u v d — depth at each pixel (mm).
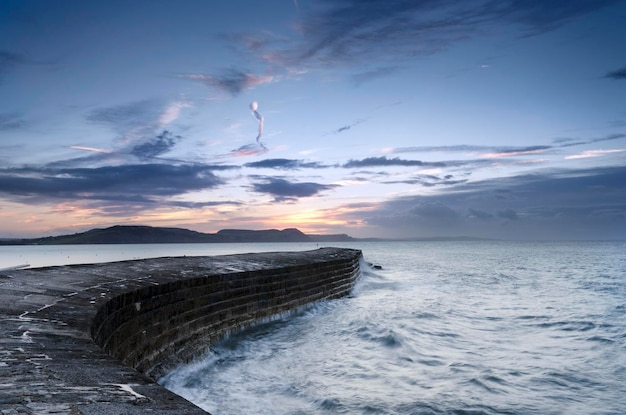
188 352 11242
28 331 5289
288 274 18578
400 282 37875
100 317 6953
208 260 18188
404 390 10047
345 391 9836
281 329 16047
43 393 3221
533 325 18156
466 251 146375
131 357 8797
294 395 9523
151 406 3084
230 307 14133
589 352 13727
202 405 8656
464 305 23766
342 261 26578
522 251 141875
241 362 11859
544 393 10125
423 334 15703
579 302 25344
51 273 11125
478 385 10500
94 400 3139
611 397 9922
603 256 98438
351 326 16656
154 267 14070
